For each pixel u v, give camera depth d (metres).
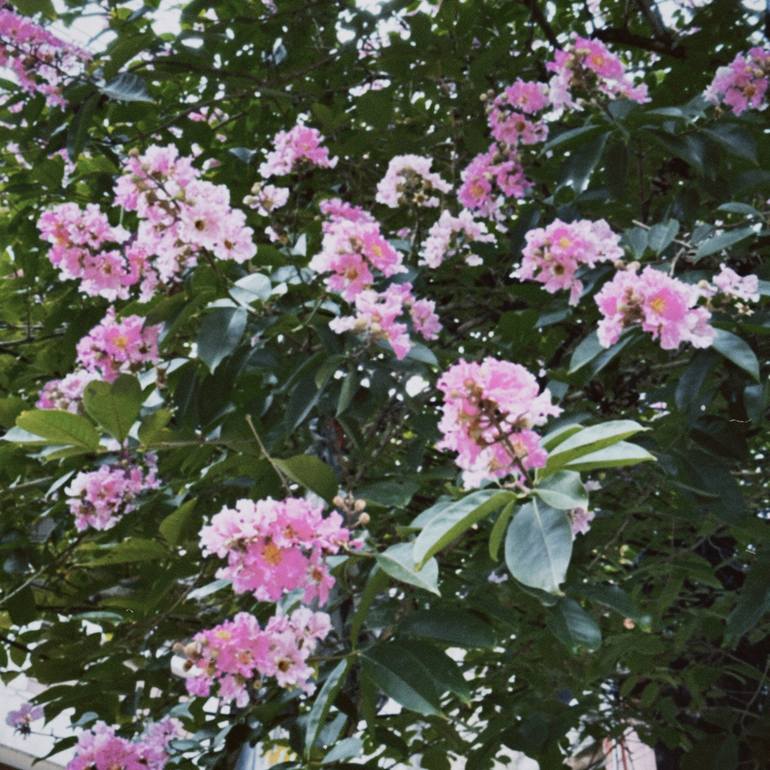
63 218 2.19
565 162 2.47
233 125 3.71
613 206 2.82
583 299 2.44
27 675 3.09
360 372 2.22
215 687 2.08
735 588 3.39
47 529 3.16
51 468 2.82
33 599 2.82
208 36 3.08
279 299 2.24
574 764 3.92
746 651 3.46
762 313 2.07
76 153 2.77
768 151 2.78
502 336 2.61
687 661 3.58
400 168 2.57
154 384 2.26
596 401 2.83
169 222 1.99
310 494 1.82
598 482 2.57
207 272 2.10
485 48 3.40
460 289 3.02
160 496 2.52
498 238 3.22
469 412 1.44
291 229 2.80
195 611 2.70
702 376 2.00
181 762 2.52
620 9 3.90
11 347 3.59
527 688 3.21
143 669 2.73
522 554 1.32
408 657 1.64
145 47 3.06
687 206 2.55
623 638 2.64
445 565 2.39
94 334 2.31
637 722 3.47
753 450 3.27
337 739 2.17
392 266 2.06
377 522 2.33
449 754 3.04
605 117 2.48
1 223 3.66
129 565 3.07
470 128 3.13
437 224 2.57
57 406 2.36
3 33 2.94
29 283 3.40
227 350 1.95
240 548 1.60
